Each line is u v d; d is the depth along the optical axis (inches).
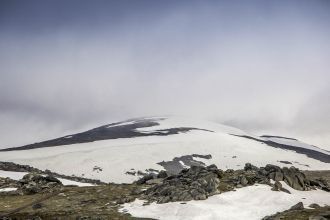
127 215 2133.4
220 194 2378.2
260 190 2429.9
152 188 2645.2
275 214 1999.3
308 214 1948.8
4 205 2559.1
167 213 2118.6
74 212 2261.3
